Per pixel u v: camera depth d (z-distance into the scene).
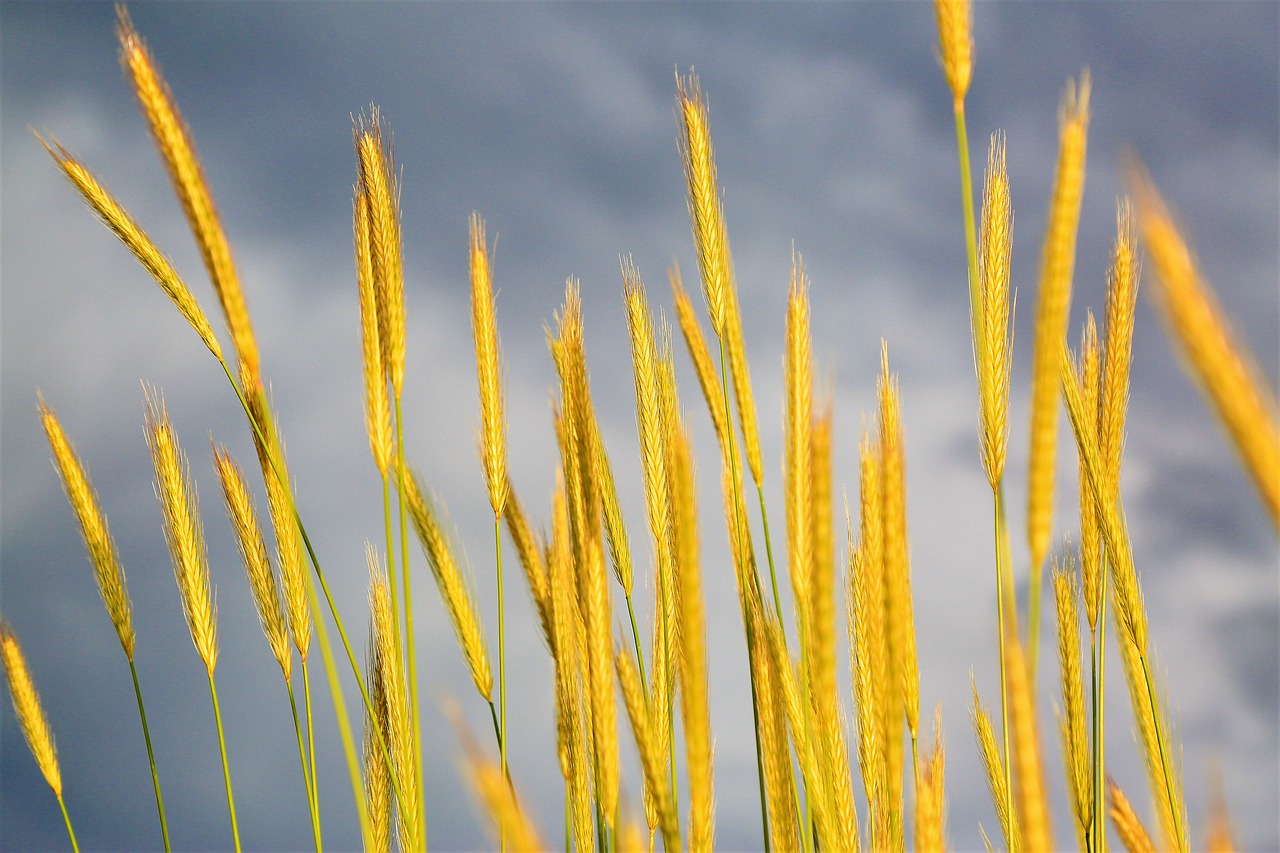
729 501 2.93
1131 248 3.19
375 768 3.71
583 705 2.88
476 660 2.99
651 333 3.66
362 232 2.90
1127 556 3.11
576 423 3.00
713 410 3.02
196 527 3.49
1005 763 2.52
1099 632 2.97
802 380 2.48
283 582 3.33
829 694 1.82
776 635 2.79
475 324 3.22
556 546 2.84
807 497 2.44
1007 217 2.72
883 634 2.29
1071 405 3.18
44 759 3.74
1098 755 2.88
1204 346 0.71
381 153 2.95
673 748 3.04
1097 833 2.84
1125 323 3.16
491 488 3.12
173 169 2.38
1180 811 2.92
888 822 2.52
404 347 2.82
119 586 3.52
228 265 2.42
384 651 3.65
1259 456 0.68
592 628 2.10
